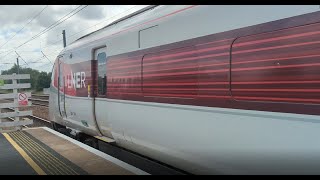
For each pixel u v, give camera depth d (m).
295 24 3.98
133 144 6.73
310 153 3.81
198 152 5.01
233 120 4.48
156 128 5.91
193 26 5.07
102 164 5.62
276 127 4.04
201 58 4.93
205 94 4.86
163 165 6.08
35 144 7.64
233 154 4.47
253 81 4.28
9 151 7.04
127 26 6.82
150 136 6.10
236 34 4.45
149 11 6.34
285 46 4.04
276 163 4.03
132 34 6.55
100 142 8.57
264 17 4.18
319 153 3.79
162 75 5.72
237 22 4.44
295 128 3.90
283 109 4.00
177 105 5.39
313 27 3.91
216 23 4.70
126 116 6.80
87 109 8.52
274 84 4.10
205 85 4.86
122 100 6.93
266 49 4.17
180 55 5.32
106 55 7.60
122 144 7.23
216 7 4.71
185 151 5.27
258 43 4.24
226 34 4.57
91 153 6.41
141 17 6.46
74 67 9.46
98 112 8.01
